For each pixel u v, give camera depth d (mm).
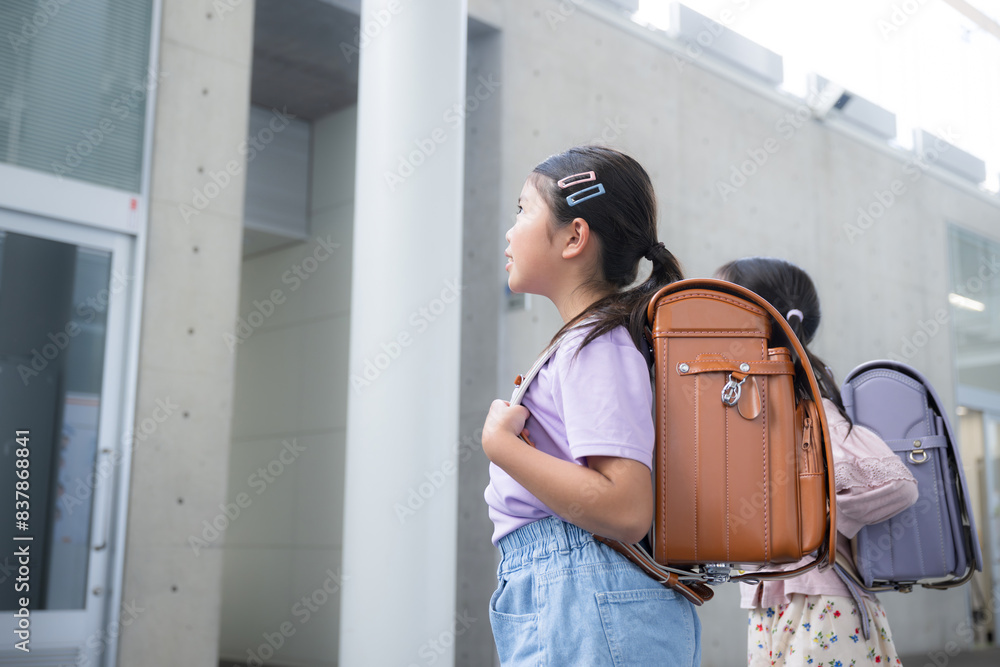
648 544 946
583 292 1024
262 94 7039
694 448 926
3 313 4137
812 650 1638
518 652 928
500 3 6484
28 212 4227
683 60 7730
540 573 916
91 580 4199
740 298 965
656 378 952
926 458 1678
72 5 4492
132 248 4551
